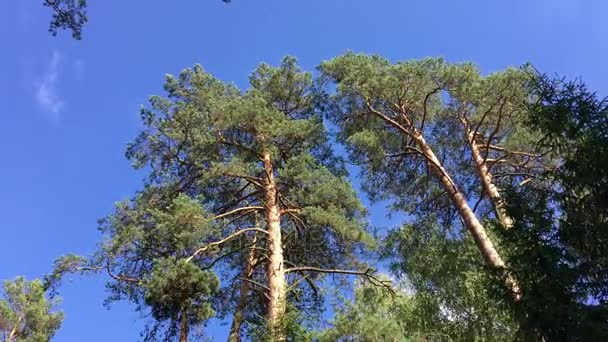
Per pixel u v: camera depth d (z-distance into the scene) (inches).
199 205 620.4
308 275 701.3
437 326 583.8
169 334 568.1
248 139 750.5
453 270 625.9
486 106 741.9
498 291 348.2
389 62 815.1
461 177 813.9
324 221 660.1
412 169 815.7
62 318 925.8
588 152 315.0
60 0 432.1
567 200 341.1
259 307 707.4
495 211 646.5
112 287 641.0
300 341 519.5
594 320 295.4
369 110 803.4
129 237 616.7
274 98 824.3
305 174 686.5
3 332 877.2
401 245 713.0
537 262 323.6
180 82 767.1
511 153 724.7
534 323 314.7
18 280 933.8
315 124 758.5
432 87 770.2
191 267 543.2
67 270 616.1
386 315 593.3
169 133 709.3
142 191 703.1
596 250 323.3
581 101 330.6
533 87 363.9
